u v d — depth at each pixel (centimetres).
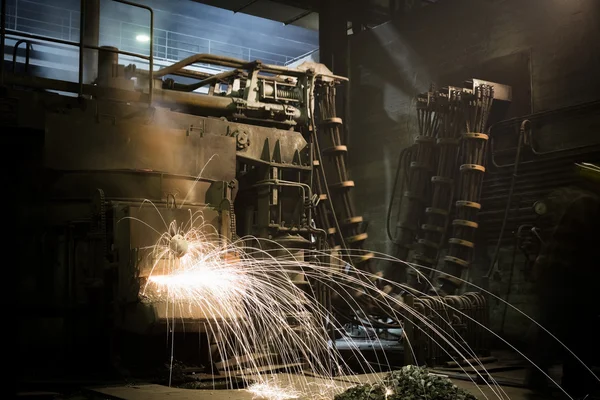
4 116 898
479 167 1140
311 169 1120
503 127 1173
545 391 672
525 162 1119
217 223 863
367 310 1135
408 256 1263
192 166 979
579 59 1070
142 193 918
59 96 936
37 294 868
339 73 1512
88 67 1176
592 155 1030
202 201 975
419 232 1238
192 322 735
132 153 930
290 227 1075
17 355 848
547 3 1126
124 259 779
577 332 626
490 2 1228
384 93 1436
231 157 1021
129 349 827
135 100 991
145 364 830
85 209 888
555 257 630
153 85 1092
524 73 1160
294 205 1102
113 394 678
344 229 1213
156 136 953
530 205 1106
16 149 905
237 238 916
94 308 835
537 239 1008
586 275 618
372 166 1448
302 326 988
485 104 1148
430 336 881
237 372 830
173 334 826
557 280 628
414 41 1379
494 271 1153
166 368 809
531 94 1141
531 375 681
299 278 1034
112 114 953
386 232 1396
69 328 846
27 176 900
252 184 1120
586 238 619
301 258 1061
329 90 1231
